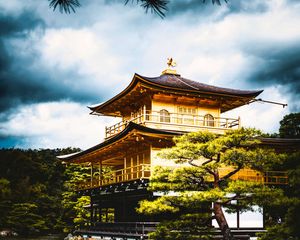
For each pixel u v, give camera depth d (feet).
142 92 123.24
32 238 186.19
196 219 76.38
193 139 76.23
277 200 67.21
